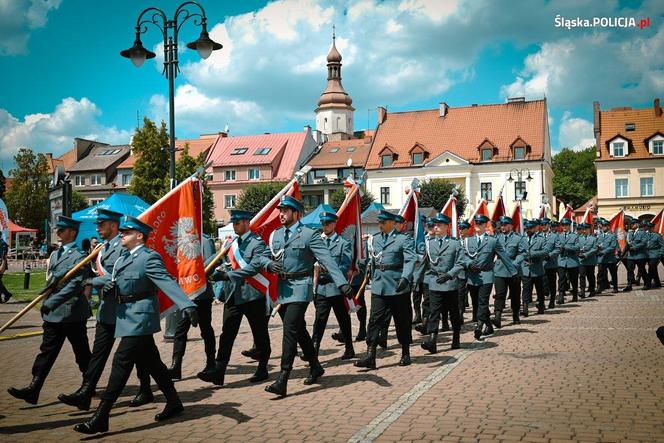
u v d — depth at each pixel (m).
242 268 7.75
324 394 7.43
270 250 8.14
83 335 7.46
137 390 7.93
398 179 64.56
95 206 21.73
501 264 12.53
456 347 10.48
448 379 8.04
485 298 11.53
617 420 6.10
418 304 13.77
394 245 9.02
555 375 8.12
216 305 19.28
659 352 9.60
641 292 20.03
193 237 8.40
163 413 6.45
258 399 7.27
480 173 61.97
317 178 70.00
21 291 24.53
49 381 8.44
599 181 60.84
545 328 12.54
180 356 8.40
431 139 65.19
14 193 66.62
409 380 8.05
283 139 73.88
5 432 6.11
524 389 7.40
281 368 7.39
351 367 9.07
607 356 9.35
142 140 49.19
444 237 10.40
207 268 8.59
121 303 6.22
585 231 19.59
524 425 5.98
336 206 60.78
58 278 7.19
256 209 60.91
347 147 72.56
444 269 10.19
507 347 10.40
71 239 7.52
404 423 6.12
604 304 16.83
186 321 8.43
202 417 6.53
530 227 15.48
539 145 61.00
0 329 6.85
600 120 62.69
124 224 6.35
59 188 16.61
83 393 6.76
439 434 5.75
